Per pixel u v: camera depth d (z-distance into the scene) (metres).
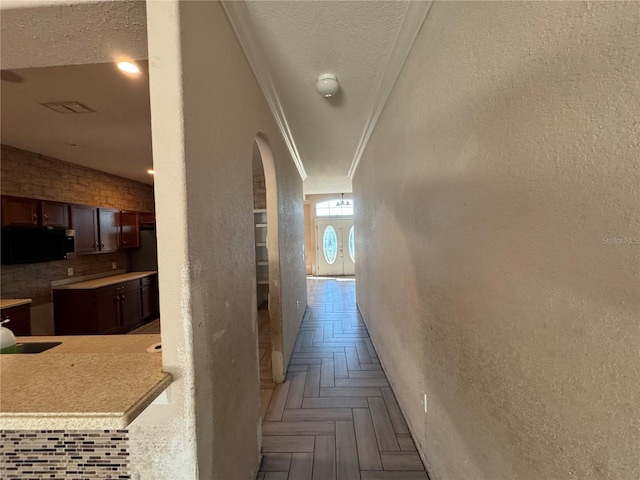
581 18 0.56
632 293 0.49
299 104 2.41
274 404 2.23
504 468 0.86
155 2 0.87
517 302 0.78
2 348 1.13
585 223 0.57
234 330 1.32
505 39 0.79
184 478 0.93
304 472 1.59
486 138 0.90
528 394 0.75
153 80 0.87
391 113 2.10
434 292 1.37
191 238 0.91
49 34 1.05
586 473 0.59
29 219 3.15
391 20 1.45
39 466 0.98
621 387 0.51
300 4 1.33
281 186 2.79
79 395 0.75
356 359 3.03
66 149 3.31
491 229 0.89
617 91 0.50
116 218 4.46
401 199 1.90
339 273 9.47
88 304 3.63
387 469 1.60
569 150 0.60
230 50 1.35
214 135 1.13
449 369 1.23
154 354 1.04
